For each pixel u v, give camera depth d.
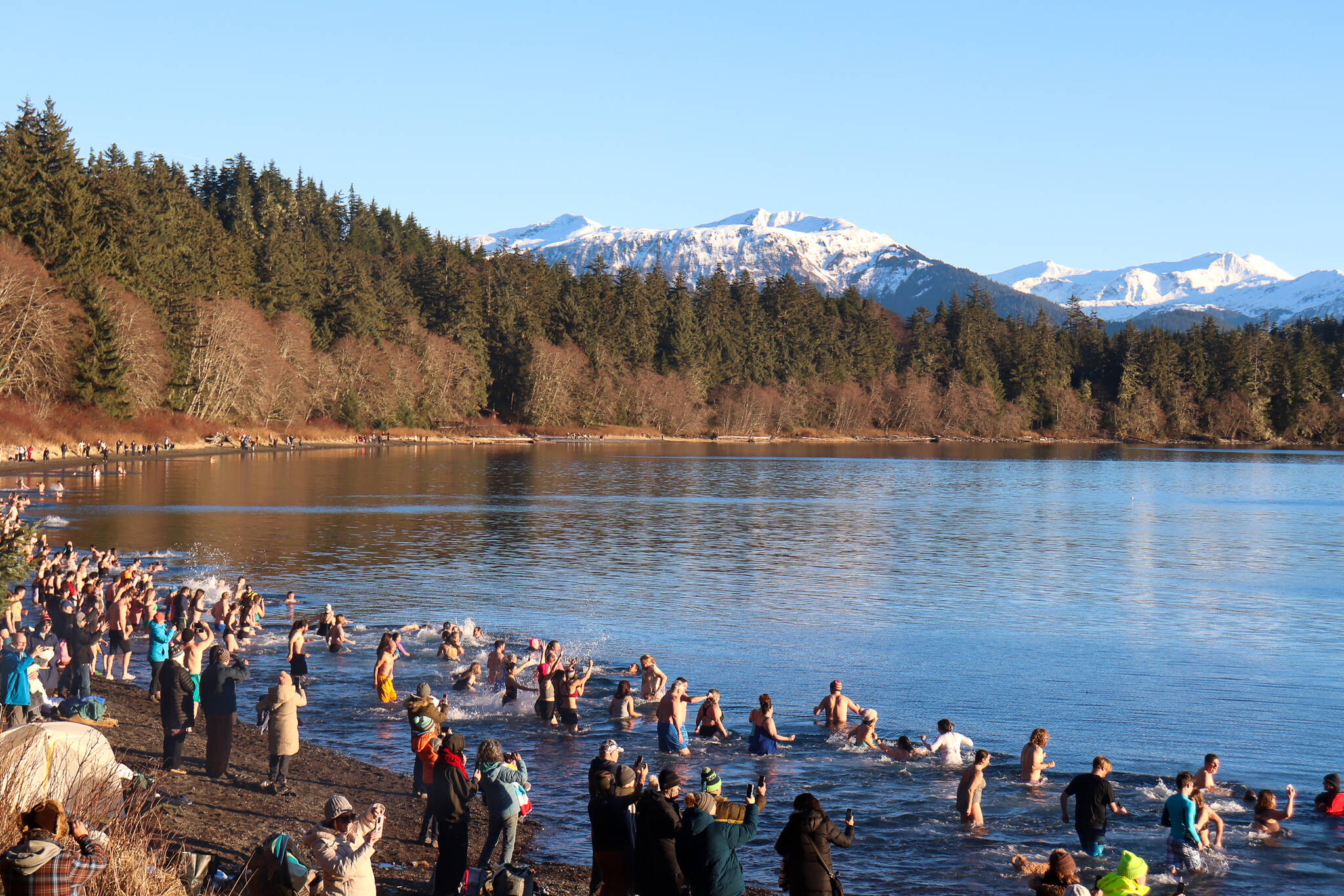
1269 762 22.84
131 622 31.20
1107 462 170.12
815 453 181.50
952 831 17.97
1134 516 82.12
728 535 63.84
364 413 166.50
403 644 31.92
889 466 146.00
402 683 27.30
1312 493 108.31
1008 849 17.20
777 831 17.84
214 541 53.78
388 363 172.00
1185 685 29.30
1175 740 24.23
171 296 135.00
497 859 13.98
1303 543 65.19
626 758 21.64
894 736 24.22
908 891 15.55
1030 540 64.81
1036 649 33.78
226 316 136.88
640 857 11.41
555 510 75.19
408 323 191.12
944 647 33.75
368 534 58.72
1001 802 19.45
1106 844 17.58
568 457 148.38
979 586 46.44
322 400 159.62
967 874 16.22
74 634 21.19
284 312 164.12
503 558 51.59
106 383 111.81
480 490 90.19
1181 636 36.25
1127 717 26.03
